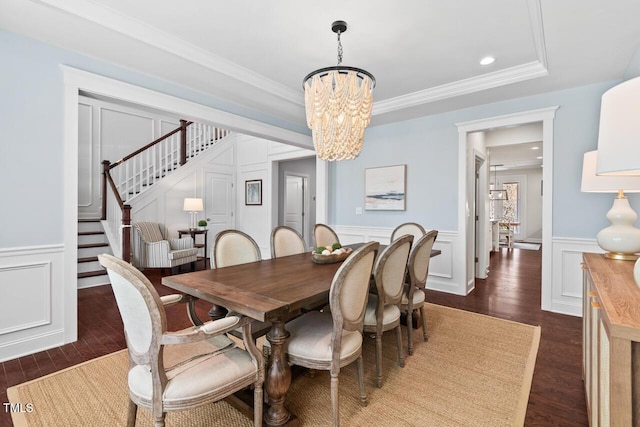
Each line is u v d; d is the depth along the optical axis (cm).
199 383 127
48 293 244
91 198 575
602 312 102
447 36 247
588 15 208
